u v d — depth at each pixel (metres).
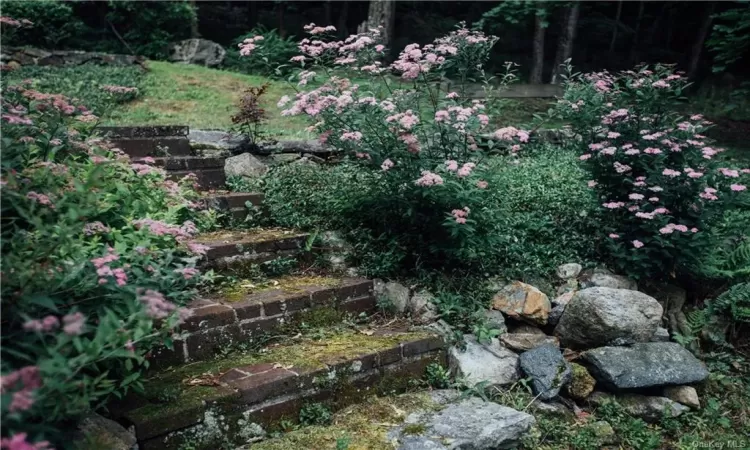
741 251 4.86
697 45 12.24
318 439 2.96
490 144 4.37
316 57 4.60
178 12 10.84
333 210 4.73
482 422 3.20
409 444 2.91
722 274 4.83
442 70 4.62
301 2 16.00
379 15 10.45
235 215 4.60
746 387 4.42
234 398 2.90
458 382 3.72
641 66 5.11
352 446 2.92
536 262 4.71
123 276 2.29
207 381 3.01
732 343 4.77
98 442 2.41
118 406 2.74
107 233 2.86
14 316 2.22
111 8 10.90
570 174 5.96
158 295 2.26
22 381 1.99
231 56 11.69
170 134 5.04
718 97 10.80
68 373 1.99
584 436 3.64
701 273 4.88
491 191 4.32
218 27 14.84
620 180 4.82
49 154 3.08
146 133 4.91
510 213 5.05
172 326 2.43
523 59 14.75
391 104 4.16
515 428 3.21
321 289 3.92
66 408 2.10
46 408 2.15
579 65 14.78
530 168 6.15
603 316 4.11
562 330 4.33
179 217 3.99
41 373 2.01
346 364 3.36
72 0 10.55
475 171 4.29
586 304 4.20
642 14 15.62
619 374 3.95
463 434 3.07
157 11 10.79
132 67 9.42
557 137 7.34
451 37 4.53
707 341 4.68
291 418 3.11
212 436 2.82
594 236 5.06
